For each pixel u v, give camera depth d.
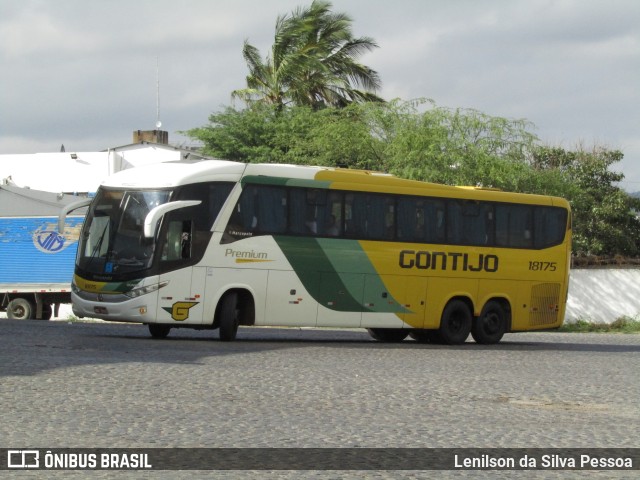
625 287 51.69
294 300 25.72
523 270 30.03
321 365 20.08
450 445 11.34
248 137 59.59
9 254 44.50
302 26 63.56
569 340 37.53
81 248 24.70
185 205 24.06
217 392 15.00
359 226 26.92
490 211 29.47
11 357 18.28
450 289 28.56
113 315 23.80
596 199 59.62
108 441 10.66
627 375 21.12
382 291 27.23
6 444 10.27
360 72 65.31
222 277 24.58
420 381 18.00
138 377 16.19
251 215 25.11
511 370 21.11
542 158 60.25
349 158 50.78
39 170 57.44
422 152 47.47
